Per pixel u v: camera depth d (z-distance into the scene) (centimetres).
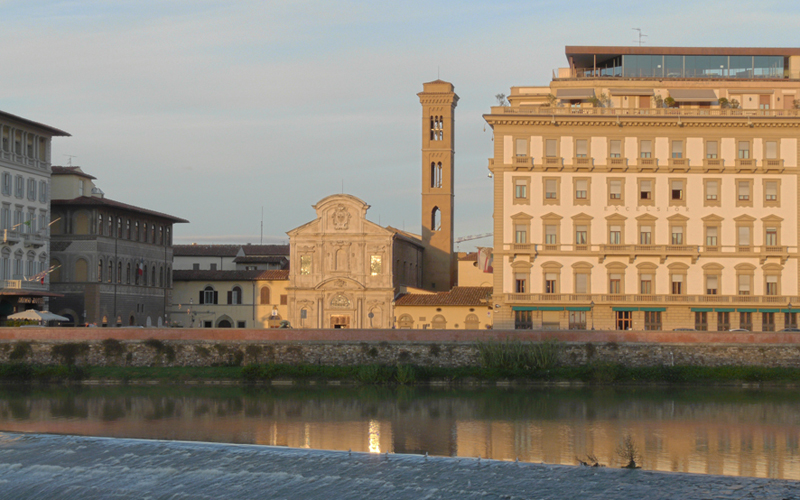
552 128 11419
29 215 12581
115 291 13538
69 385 9881
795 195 11338
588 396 9012
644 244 11338
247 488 5212
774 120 11262
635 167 11338
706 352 9931
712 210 11369
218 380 9975
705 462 6019
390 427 7275
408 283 14538
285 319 14838
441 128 15762
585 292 11356
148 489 5272
